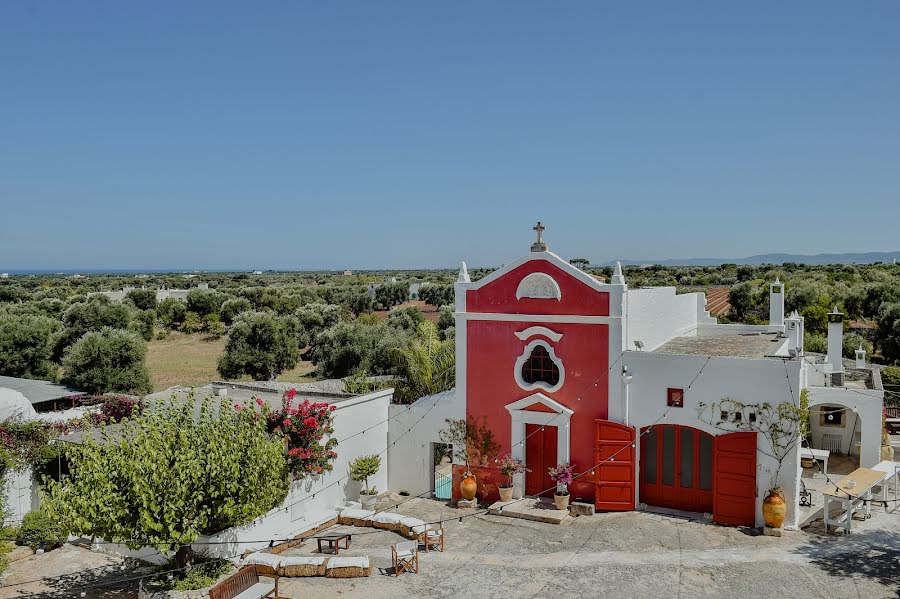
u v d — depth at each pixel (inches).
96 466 572.4
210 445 602.5
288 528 753.0
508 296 845.8
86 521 555.2
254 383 1173.1
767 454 707.4
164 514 567.2
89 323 2322.8
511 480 840.3
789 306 2388.0
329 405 818.2
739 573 602.5
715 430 732.0
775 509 681.0
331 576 624.7
